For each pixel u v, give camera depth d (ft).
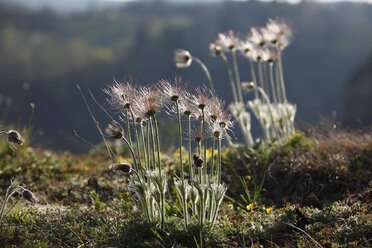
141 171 6.29
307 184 7.03
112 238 6.29
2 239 6.31
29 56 97.25
